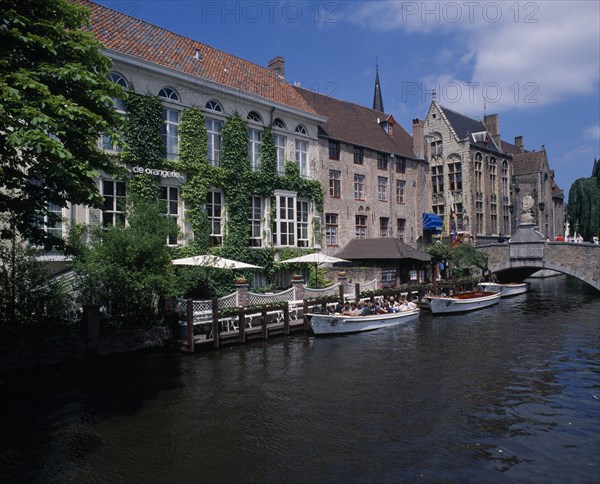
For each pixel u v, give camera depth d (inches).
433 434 385.7
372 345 720.3
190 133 884.6
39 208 406.0
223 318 703.7
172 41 964.6
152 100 824.3
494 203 1852.9
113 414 431.5
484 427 399.2
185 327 685.3
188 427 402.0
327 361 621.9
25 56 390.0
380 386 514.0
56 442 373.1
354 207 1302.9
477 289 1363.2
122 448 363.3
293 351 677.3
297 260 960.3
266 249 1005.8
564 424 404.2
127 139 789.2
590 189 1619.1
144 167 809.5
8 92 329.1
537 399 466.9
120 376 546.6
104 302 637.9
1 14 373.4
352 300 948.0
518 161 2187.5
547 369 574.2
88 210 735.1
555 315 1010.7
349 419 419.2
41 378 537.0
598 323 900.0
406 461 339.3
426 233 1560.0
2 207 398.9
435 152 1792.6
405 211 1493.6
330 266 1195.9
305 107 1158.3
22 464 338.0
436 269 1368.1
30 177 405.1
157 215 666.2
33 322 562.9
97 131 414.9
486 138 1839.3
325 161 1213.7
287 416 426.9
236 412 437.1
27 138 324.8
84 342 599.5
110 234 613.9
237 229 953.5
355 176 1322.6
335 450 358.0
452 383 522.3
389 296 1034.7
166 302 691.4
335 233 1245.7
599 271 1241.4
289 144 1105.4
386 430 394.6
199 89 911.0
